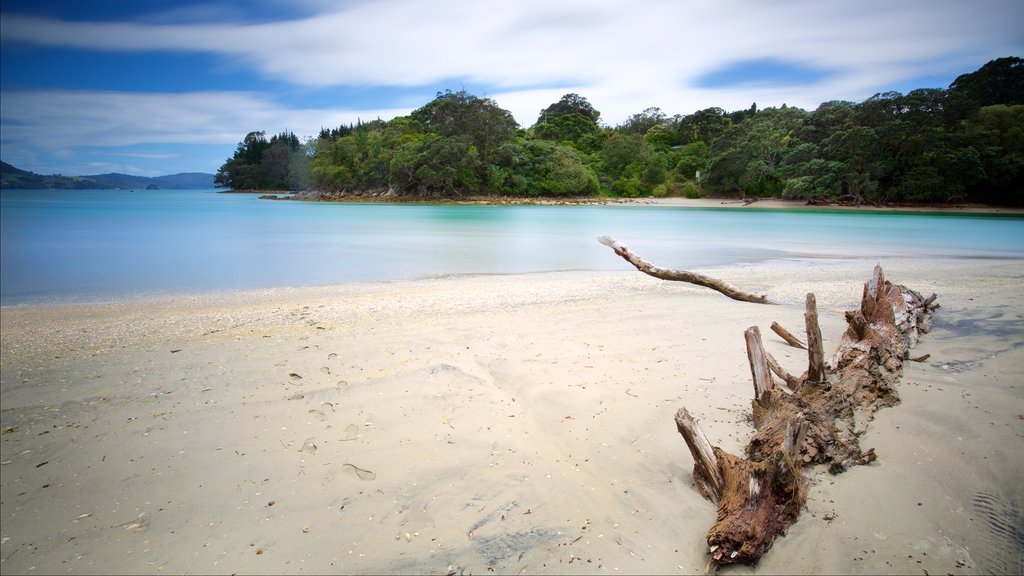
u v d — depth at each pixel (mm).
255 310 9250
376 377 5555
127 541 3037
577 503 3332
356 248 21781
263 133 148750
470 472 3697
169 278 13703
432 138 82125
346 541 3010
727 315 8430
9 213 50594
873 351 5070
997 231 32062
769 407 4035
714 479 3238
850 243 23844
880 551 2863
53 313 9125
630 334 7246
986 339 6441
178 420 4551
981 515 3119
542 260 17781
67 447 4090
